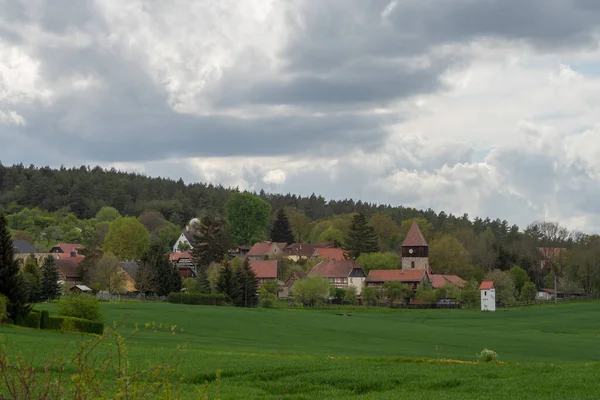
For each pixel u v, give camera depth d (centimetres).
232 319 11588
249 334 9725
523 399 3919
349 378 4609
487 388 4300
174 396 1554
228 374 4684
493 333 11188
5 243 8338
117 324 1750
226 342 8175
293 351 7469
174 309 12688
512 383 4491
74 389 1448
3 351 1430
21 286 8156
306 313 14138
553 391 4191
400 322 13088
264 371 4800
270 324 11225
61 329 7794
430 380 4609
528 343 9675
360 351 8031
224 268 15938
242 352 6681
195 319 11206
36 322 8012
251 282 15975
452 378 4697
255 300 15988
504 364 5766
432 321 13875
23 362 1422
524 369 5228
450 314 16162
